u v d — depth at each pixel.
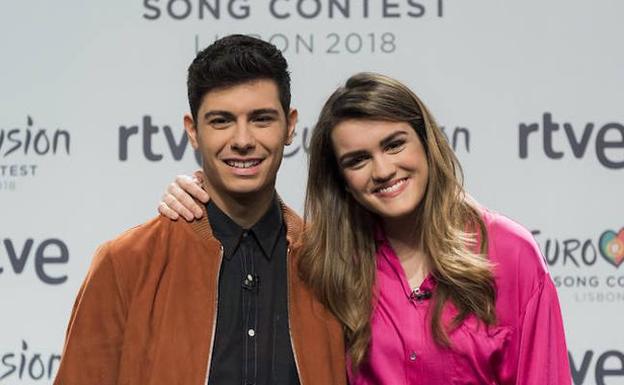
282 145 2.36
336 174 2.50
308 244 2.48
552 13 3.62
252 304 2.38
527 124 3.61
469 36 3.61
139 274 2.31
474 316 2.38
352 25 3.61
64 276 3.63
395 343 2.40
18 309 3.63
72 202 3.63
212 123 2.31
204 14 3.63
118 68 3.64
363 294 2.44
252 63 2.29
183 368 2.28
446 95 3.61
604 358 3.58
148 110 3.64
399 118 2.34
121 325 2.31
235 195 2.36
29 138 3.63
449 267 2.36
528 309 2.37
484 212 2.47
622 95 3.61
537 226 3.60
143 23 3.64
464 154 3.60
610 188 3.60
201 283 2.34
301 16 3.61
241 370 2.33
